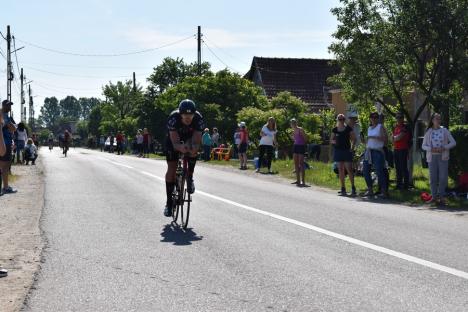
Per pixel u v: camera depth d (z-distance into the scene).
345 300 5.56
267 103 49.84
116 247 7.98
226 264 6.99
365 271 6.68
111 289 5.95
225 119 48.06
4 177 15.43
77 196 14.09
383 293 5.79
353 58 17.58
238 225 9.84
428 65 18.64
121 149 50.59
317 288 5.96
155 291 5.87
